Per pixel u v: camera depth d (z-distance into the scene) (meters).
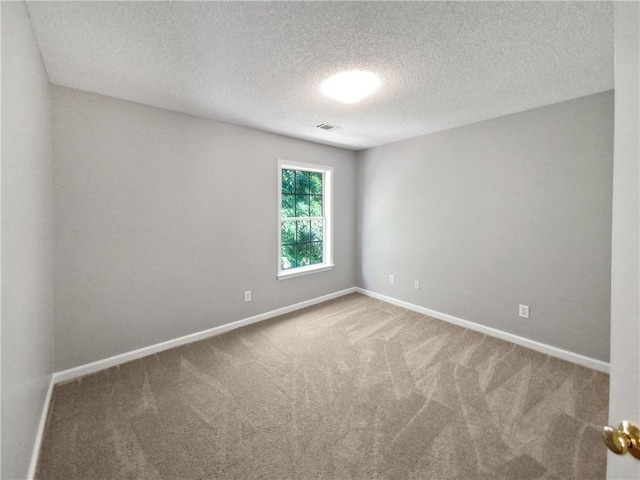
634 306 0.52
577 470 1.38
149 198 2.47
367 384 2.08
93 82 2.02
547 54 1.69
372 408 1.83
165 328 2.61
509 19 1.39
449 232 3.21
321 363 2.37
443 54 1.69
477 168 2.94
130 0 1.25
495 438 1.58
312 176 4.00
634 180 0.51
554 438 1.58
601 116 2.21
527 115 2.57
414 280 3.61
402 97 2.29
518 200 2.66
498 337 2.83
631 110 0.51
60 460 1.44
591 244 2.28
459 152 3.08
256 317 3.25
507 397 1.92
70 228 2.12
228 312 3.03
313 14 1.35
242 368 2.30
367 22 1.41
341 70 1.87
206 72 1.89
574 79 2.00
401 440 1.57
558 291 2.46
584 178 2.30
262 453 1.49
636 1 0.51
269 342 2.76
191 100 2.34
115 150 2.29
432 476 1.36
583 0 1.26
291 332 2.98
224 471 1.39
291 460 1.45
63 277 2.11
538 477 1.35
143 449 1.51
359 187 4.32
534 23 1.42
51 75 1.91
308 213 3.95
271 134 3.30
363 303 3.92
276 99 2.32
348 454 1.49
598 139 2.23
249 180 3.13
